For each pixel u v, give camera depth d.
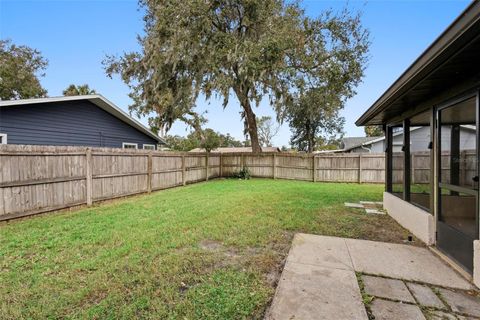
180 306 1.96
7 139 7.01
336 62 11.05
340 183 10.99
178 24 9.69
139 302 2.01
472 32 1.68
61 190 5.21
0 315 1.84
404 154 4.37
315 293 2.16
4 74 16.14
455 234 2.82
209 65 10.20
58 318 1.83
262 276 2.48
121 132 11.44
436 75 2.56
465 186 2.72
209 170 12.53
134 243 3.29
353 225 4.30
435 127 3.30
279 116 11.70
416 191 4.16
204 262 2.76
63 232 3.77
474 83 2.46
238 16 11.06
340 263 2.79
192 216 4.72
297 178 12.30
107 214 4.93
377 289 2.26
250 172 13.52
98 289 2.20
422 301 2.08
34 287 2.23
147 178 7.89
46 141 8.05
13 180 4.36
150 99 12.03
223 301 2.04
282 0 10.90
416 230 3.71
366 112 4.78
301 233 3.84
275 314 1.87
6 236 3.57
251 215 4.80
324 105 12.36
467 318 1.86
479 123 2.42
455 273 2.58
